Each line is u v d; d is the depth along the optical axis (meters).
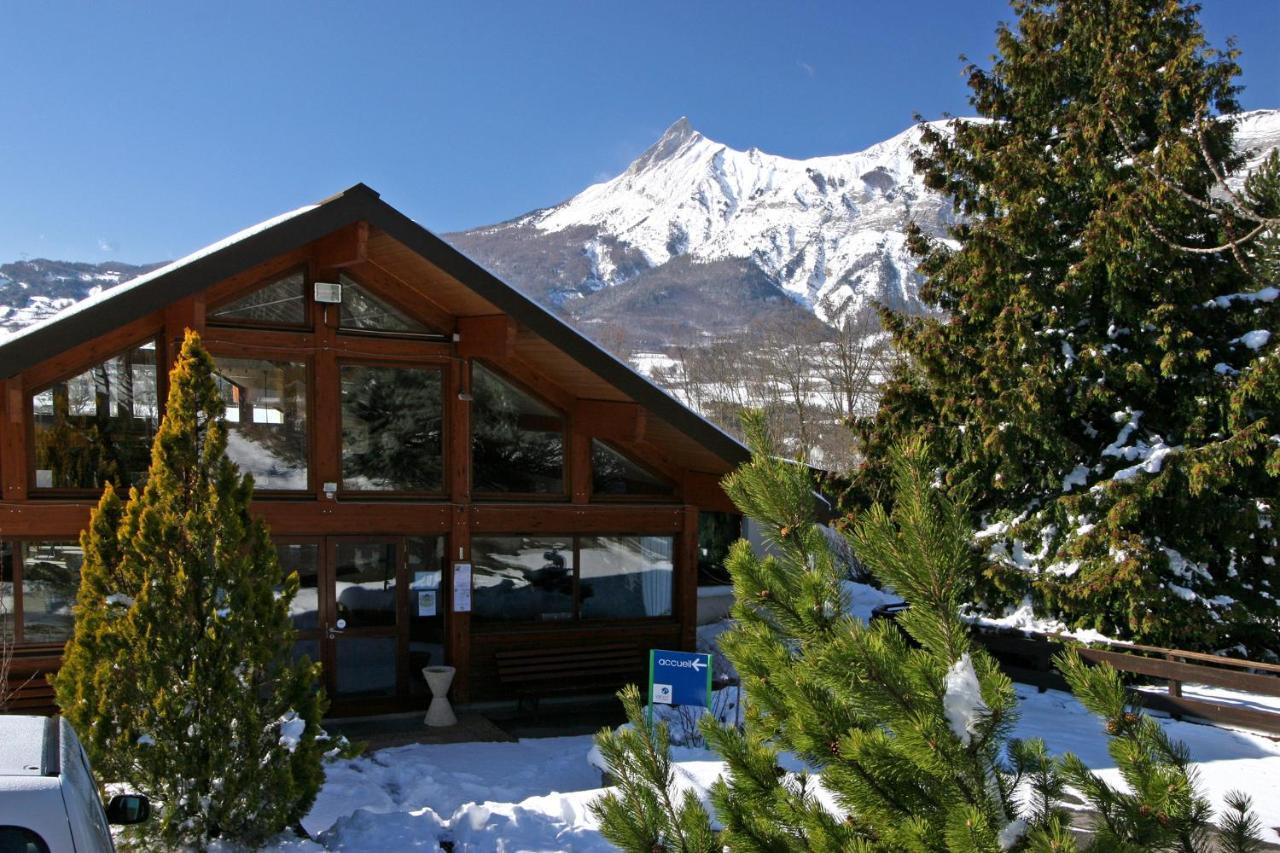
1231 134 15.45
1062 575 15.26
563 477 15.47
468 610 14.56
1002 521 16.53
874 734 3.44
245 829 7.00
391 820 7.75
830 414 42.62
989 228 16.53
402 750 12.50
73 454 12.41
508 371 15.12
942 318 19.27
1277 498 14.62
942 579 3.43
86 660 7.09
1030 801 3.44
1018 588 15.62
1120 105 15.41
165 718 6.87
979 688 3.22
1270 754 10.88
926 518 3.47
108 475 12.52
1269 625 15.02
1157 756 3.24
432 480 14.68
